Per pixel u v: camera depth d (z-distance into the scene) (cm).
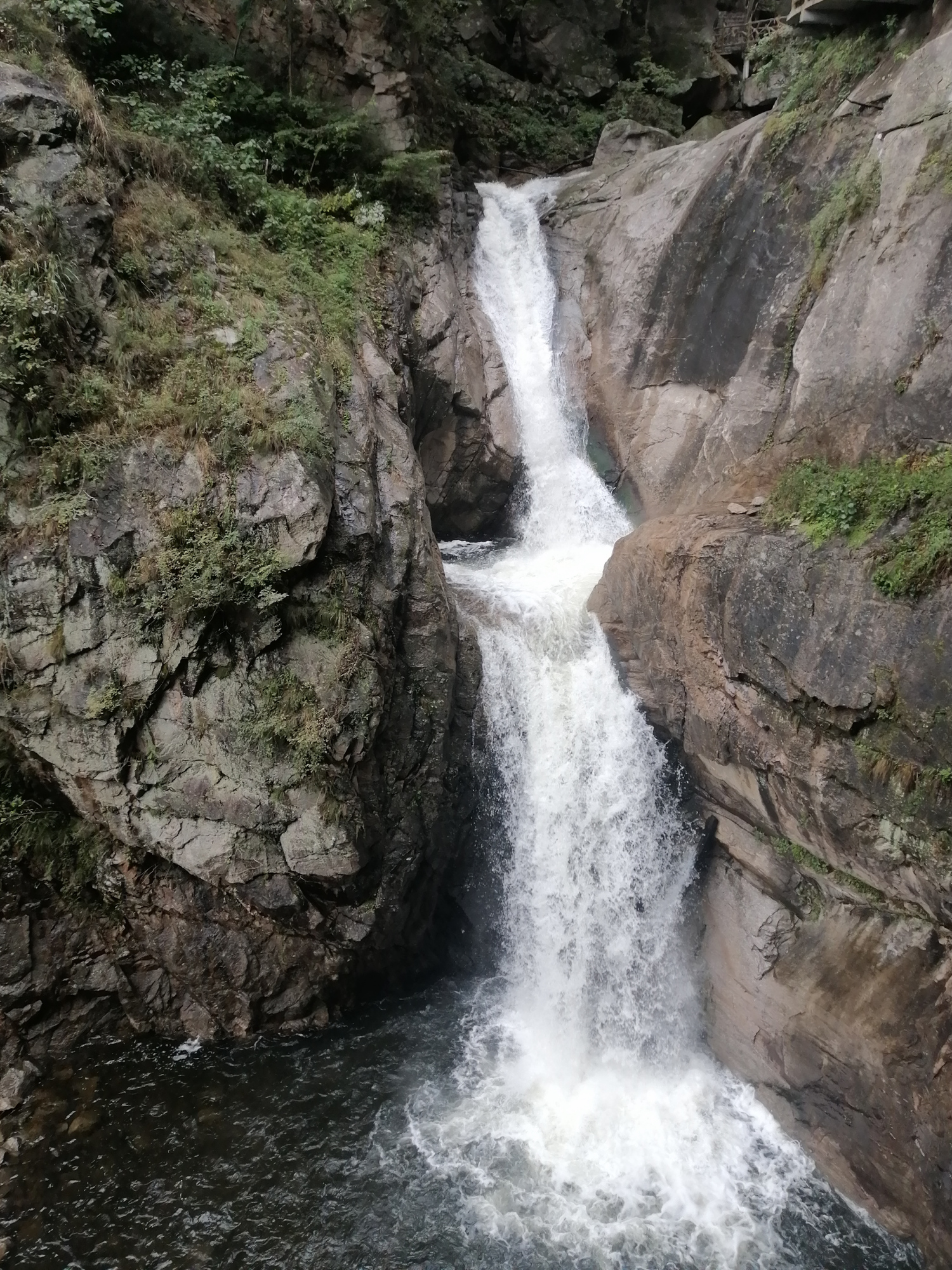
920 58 896
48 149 849
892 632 690
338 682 820
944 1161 687
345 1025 957
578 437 1432
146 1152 792
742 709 841
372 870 905
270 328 938
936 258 809
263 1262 707
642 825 980
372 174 1330
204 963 891
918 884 697
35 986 856
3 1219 722
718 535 892
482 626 1043
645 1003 959
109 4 1055
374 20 1408
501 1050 938
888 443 814
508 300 1551
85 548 777
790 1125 849
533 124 2025
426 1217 752
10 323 772
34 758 831
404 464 989
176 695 804
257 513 805
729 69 2211
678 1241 744
